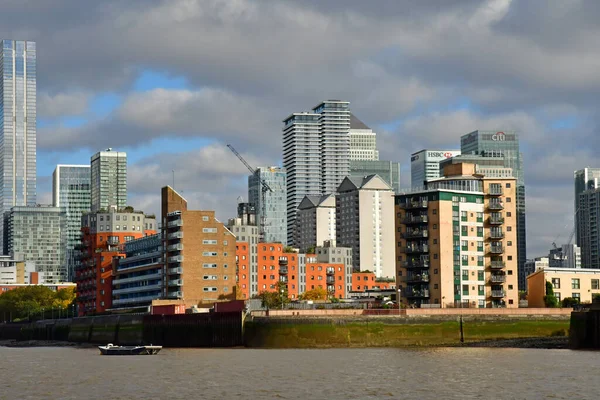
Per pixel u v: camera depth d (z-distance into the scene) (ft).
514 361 620.90
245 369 582.76
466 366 588.09
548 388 472.44
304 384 499.10
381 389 476.13
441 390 470.39
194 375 554.05
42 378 561.84
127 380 537.65
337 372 556.51
